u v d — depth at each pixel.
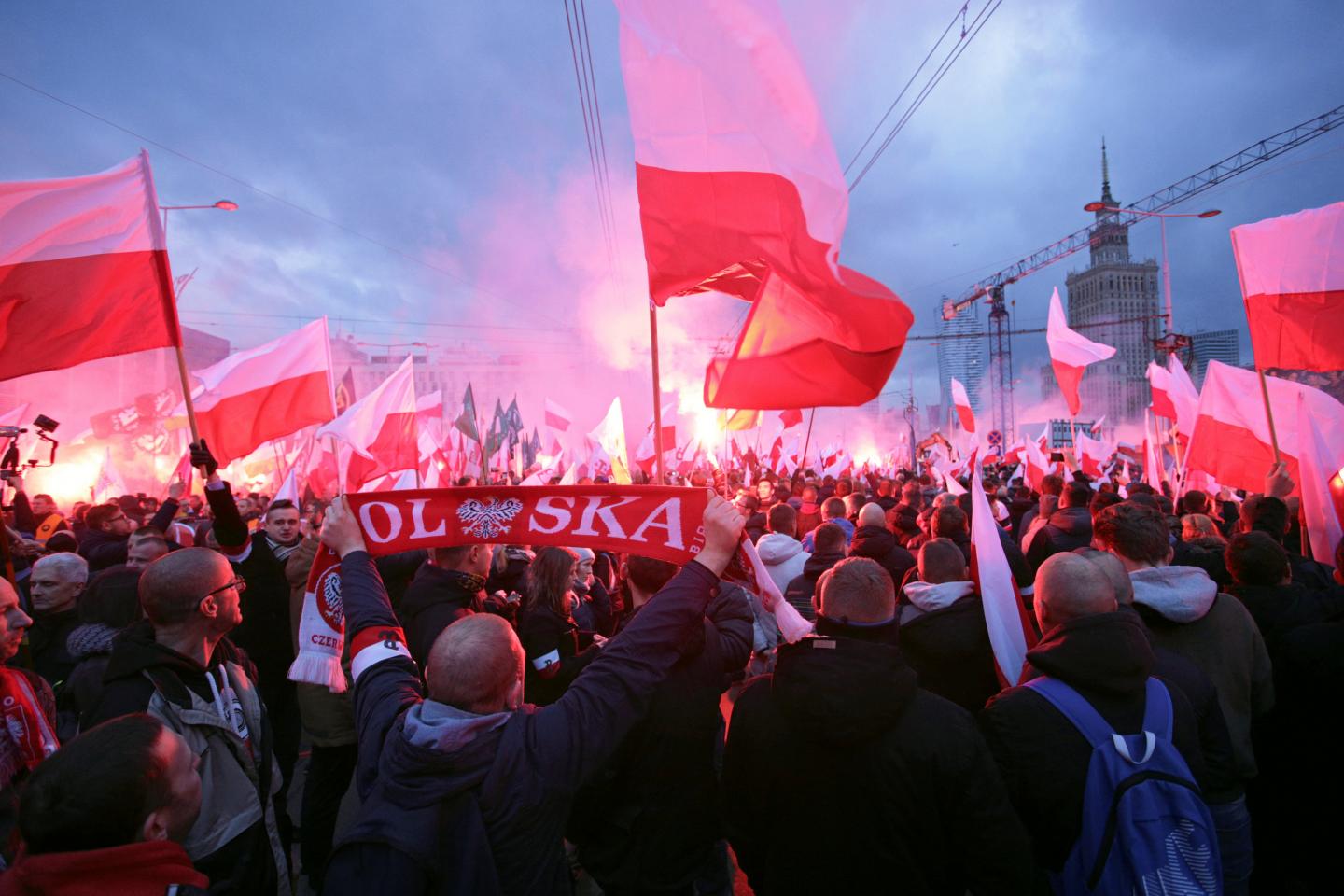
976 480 3.51
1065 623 2.50
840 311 2.82
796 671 2.34
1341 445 6.44
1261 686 3.12
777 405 3.20
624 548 2.27
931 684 3.55
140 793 1.68
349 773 4.14
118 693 2.55
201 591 2.69
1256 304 5.60
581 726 1.95
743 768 2.52
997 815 2.21
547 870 1.89
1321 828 3.08
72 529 9.43
